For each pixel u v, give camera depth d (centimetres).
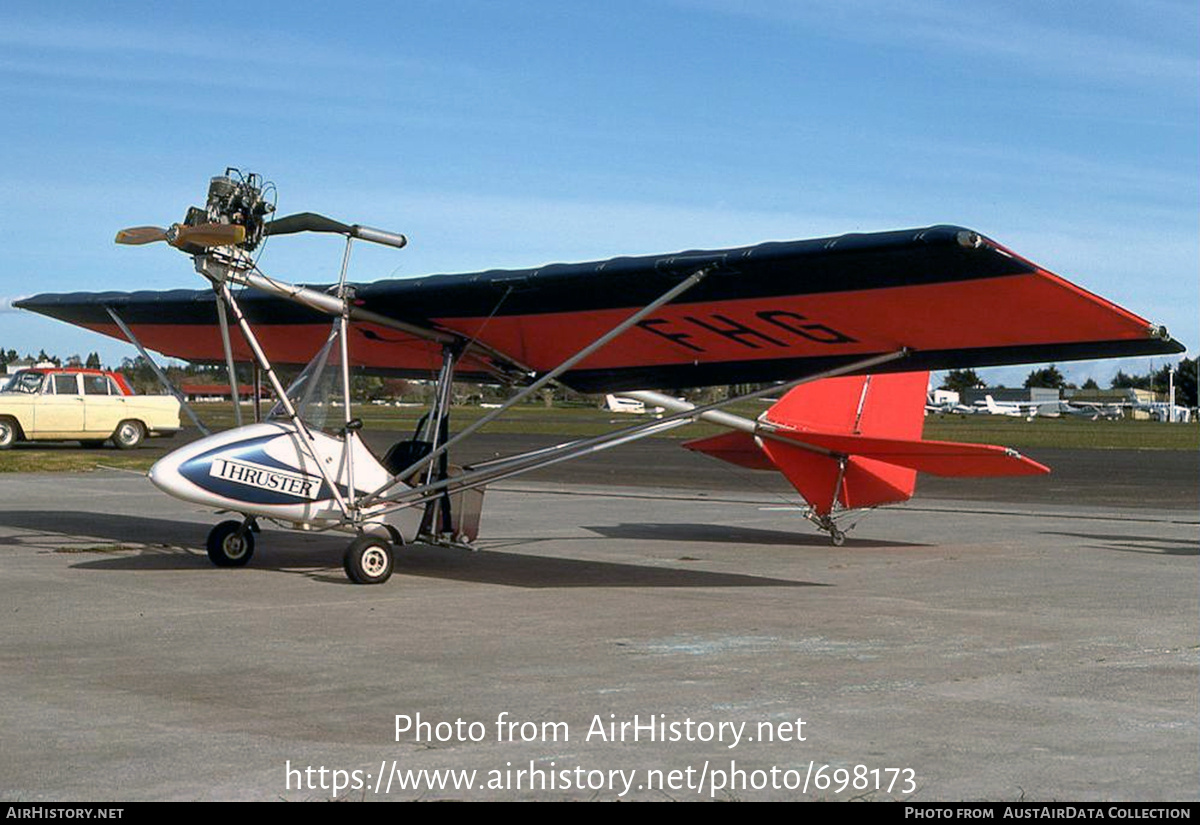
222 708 601
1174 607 955
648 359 1162
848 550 1367
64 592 986
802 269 851
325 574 1111
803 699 626
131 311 1271
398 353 1243
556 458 1112
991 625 864
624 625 854
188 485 978
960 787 478
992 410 11788
